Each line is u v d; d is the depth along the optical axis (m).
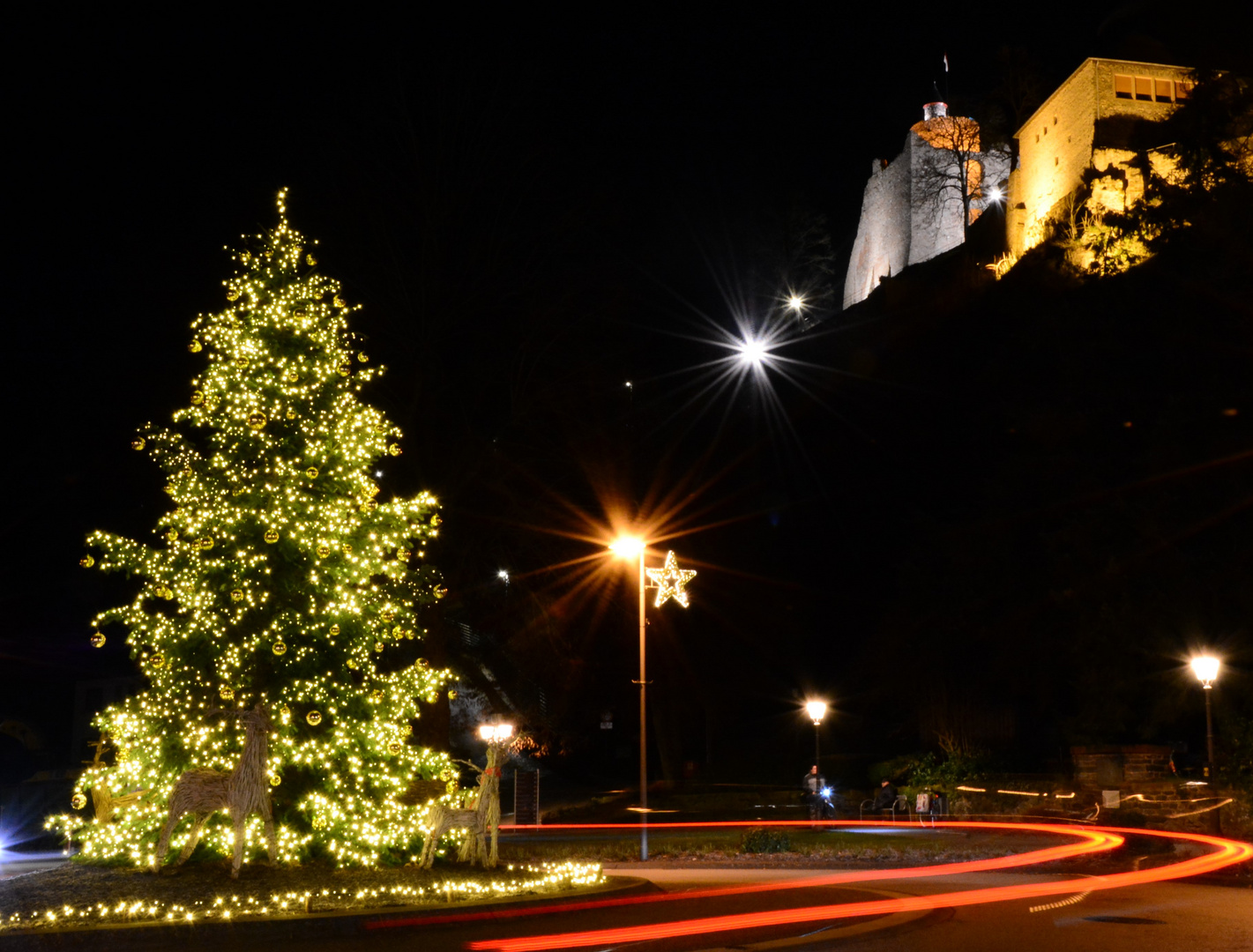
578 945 11.75
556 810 44.53
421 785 19.09
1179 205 39.09
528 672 32.41
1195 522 31.11
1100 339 36.56
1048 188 73.44
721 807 43.00
